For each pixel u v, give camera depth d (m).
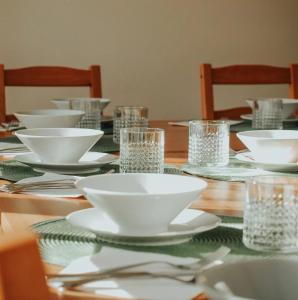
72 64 3.77
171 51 3.93
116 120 1.91
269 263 0.64
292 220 0.87
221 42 4.01
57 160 1.44
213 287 0.53
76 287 0.71
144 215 0.88
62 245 0.88
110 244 0.88
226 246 0.88
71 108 2.10
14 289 0.54
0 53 3.66
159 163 1.41
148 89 3.92
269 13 4.07
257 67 2.71
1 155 1.65
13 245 0.55
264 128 2.15
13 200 1.16
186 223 0.95
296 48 4.13
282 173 1.44
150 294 0.69
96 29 3.79
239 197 1.21
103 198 0.87
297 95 2.76
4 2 3.63
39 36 3.70
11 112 3.74
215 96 4.14
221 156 1.52
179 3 3.91
